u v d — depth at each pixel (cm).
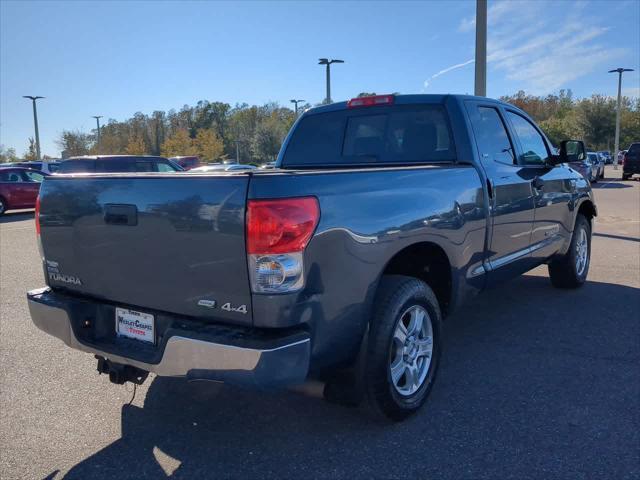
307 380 326
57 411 378
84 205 327
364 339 325
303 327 283
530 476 295
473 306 607
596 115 6862
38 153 5478
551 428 343
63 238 343
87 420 366
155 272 303
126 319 326
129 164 1529
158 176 296
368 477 299
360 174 321
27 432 350
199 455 323
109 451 328
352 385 328
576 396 386
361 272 308
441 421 355
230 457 321
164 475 304
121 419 367
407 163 466
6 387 416
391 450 323
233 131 9331
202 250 283
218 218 275
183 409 380
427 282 412
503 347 483
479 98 482
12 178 1898
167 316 308
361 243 306
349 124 502
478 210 419
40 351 490
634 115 7412
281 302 270
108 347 322
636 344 484
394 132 476
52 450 329
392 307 331
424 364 369
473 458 313
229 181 273
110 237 318
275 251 268
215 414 373
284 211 269
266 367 266
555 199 564
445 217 377
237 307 278
